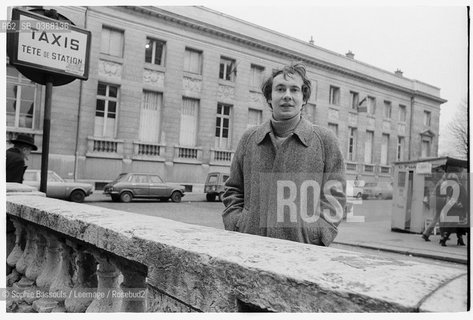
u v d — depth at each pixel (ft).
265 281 2.62
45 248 6.89
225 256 3.01
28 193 8.05
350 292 2.18
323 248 3.31
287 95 5.18
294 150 5.19
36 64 7.75
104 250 4.81
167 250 3.50
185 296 3.26
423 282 2.31
